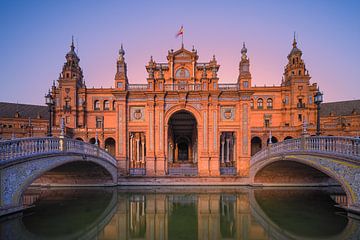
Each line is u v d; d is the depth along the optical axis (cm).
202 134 2392
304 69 4706
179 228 1154
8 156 1114
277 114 4600
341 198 1741
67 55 4931
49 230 1085
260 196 1814
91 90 4853
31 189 2136
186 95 2416
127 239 1012
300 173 2206
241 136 2370
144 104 2455
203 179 2278
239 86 2450
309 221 1195
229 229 1131
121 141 2402
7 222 1097
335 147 1298
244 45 2473
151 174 2361
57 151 1419
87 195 1856
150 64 2597
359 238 952
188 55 3381
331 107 5112
